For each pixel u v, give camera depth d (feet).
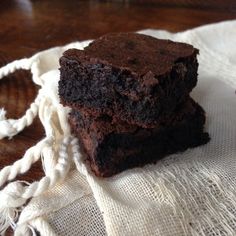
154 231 0.39
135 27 0.79
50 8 0.87
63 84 0.47
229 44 0.70
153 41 0.49
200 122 0.49
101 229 0.40
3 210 0.40
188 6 0.87
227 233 0.39
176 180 0.44
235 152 0.48
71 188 0.43
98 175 0.45
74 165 0.46
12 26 0.79
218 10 0.86
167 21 0.81
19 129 0.50
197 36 0.70
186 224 0.40
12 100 0.58
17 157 0.49
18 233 0.39
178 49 0.48
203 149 0.49
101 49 0.46
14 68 0.60
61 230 0.40
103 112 0.45
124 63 0.44
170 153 0.48
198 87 0.59
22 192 0.41
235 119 0.54
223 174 0.45
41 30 0.78
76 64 0.45
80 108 0.46
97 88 0.45
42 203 0.41
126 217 0.39
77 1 0.90
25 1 0.90
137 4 0.88
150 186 0.43
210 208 0.42
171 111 0.46
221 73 0.63
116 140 0.44
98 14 0.84
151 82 0.42
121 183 0.44
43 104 0.52
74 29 0.78
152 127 0.45
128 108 0.44
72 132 0.49
